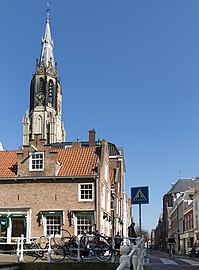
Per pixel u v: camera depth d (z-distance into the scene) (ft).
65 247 65.82
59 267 61.46
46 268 61.52
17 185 110.11
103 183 114.83
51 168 109.40
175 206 296.30
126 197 200.54
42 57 398.83
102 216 111.55
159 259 102.06
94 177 107.34
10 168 114.83
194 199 206.39
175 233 297.74
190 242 217.36
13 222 109.09
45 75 391.65
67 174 109.19
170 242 140.26
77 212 106.01
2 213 108.68
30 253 70.64
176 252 266.36
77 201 106.93
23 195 109.19
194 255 148.05
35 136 112.37
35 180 109.40
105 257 64.39
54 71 399.24
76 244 67.77
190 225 221.25
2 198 109.81
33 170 110.01
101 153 115.44
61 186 108.47
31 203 108.37
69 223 105.91
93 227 105.09
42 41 404.36
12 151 122.83
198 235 191.83
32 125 382.63
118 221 149.07
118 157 164.76
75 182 108.17
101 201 110.11
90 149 119.24
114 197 139.85
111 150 166.71
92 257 65.31
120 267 17.03
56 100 394.93
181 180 368.68
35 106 386.73
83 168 111.14
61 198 107.65
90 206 106.22
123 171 183.01
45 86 389.80
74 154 118.11
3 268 53.93
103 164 115.75
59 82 402.93
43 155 110.42
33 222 107.24
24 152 111.96
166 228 381.60
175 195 360.69
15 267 59.26
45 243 74.95
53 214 106.93
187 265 74.79
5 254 84.89
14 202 109.09
